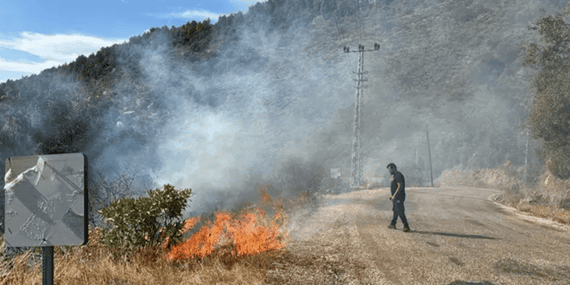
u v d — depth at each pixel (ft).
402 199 32.86
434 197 83.97
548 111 71.82
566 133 72.18
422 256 23.59
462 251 25.46
